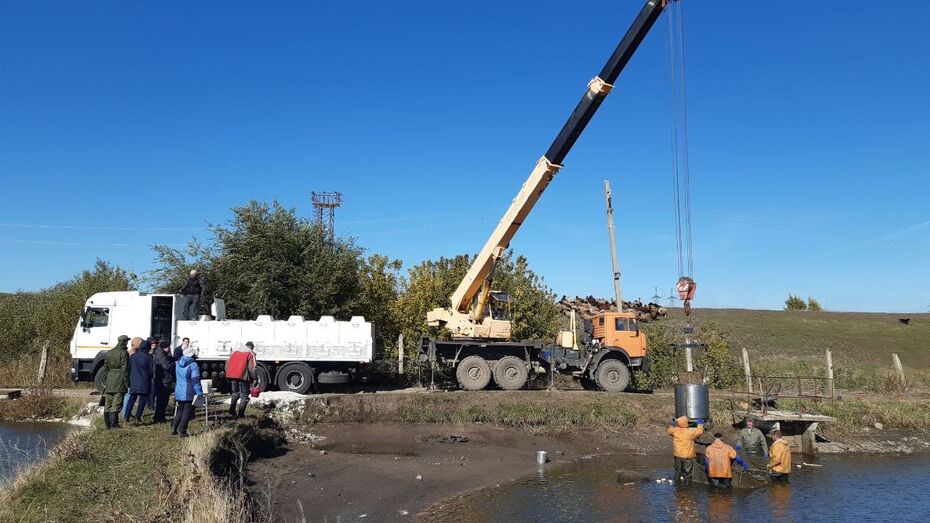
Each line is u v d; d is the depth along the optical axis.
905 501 12.11
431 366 20.16
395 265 26.81
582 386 22.16
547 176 17.58
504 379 19.61
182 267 23.92
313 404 17.11
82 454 10.33
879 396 22.31
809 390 23.50
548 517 10.52
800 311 52.22
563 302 27.94
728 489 12.66
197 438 11.47
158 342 14.45
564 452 15.80
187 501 7.80
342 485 11.93
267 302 22.73
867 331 43.44
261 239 23.59
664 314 29.05
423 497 11.54
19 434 15.16
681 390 14.66
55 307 25.39
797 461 16.03
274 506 10.35
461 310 20.47
